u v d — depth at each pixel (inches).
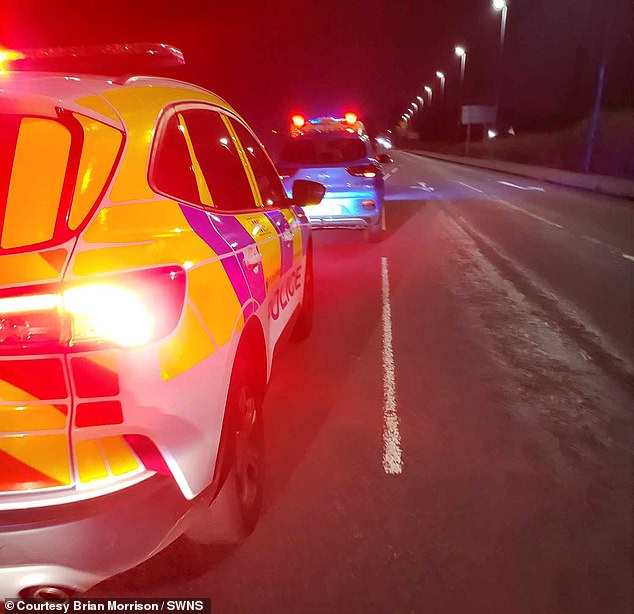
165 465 97.3
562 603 119.8
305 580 125.1
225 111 163.9
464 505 149.8
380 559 131.1
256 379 138.3
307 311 255.1
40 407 89.4
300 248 217.8
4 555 90.2
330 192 440.8
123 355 91.0
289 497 152.8
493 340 268.5
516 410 201.5
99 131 101.4
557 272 403.5
